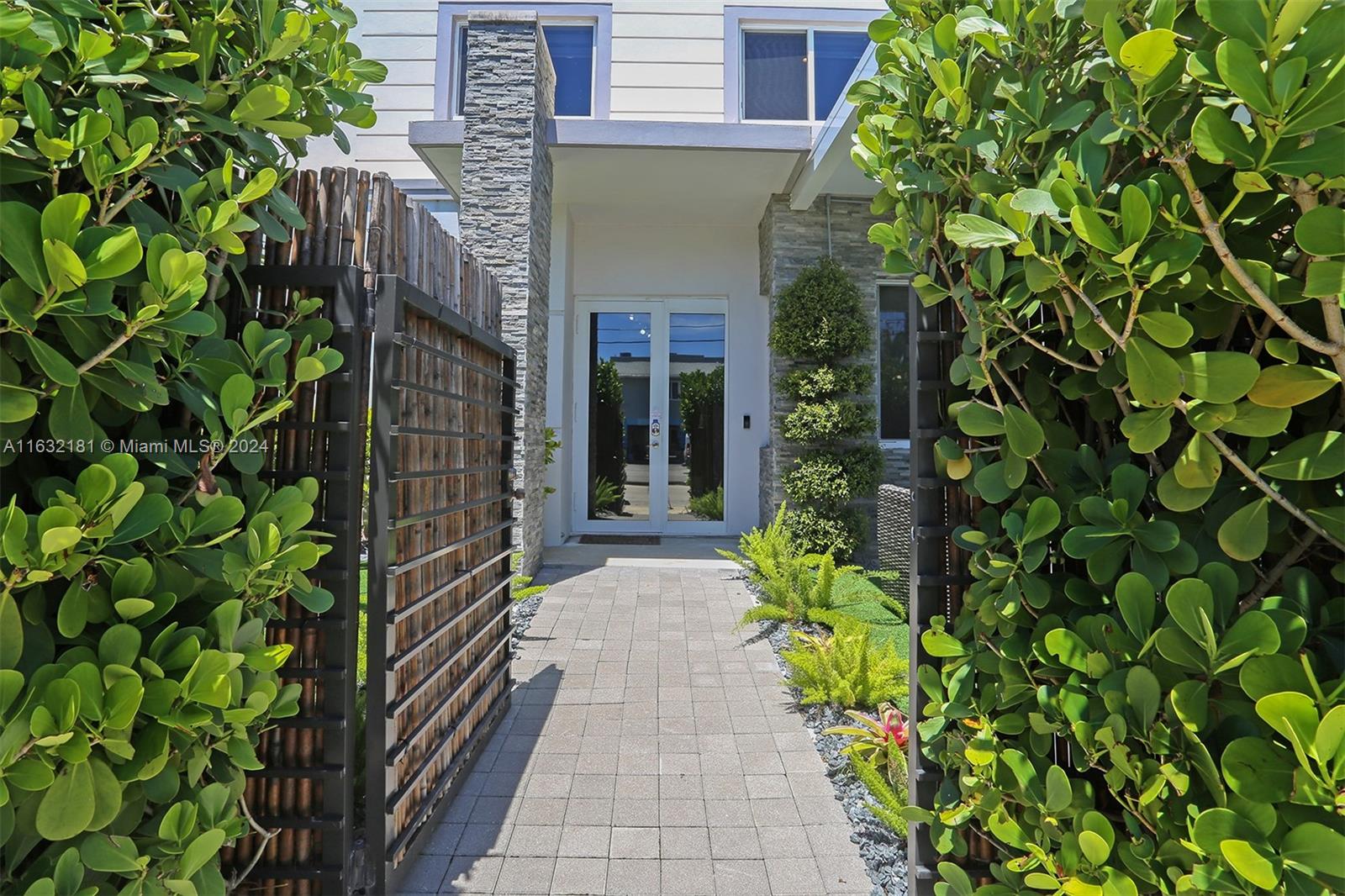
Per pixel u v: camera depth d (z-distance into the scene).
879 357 6.34
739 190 6.13
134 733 0.85
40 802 0.76
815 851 1.84
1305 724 0.69
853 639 2.85
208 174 0.98
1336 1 0.71
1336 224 0.70
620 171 5.74
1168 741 0.81
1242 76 0.70
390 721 1.62
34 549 0.75
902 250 1.30
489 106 4.86
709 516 7.00
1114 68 0.90
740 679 3.09
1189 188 0.80
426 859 1.79
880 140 1.33
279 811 1.51
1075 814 0.95
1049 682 1.09
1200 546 0.93
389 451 1.62
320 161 6.35
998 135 1.08
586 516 7.00
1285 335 0.91
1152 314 0.83
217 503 0.98
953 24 1.11
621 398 7.07
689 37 6.39
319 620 1.49
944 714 1.22
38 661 0.79
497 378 2.56
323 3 1.36
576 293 6.97
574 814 2.01
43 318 0.82
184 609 1.02
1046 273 0.92
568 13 6.39
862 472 5.57
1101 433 1.12
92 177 0.82
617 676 3.13
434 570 1.96
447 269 2.28
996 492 1.14
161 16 0.97
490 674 2.54
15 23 0.74
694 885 1.69
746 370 6.99
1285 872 0.68
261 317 1.53
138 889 0.83
